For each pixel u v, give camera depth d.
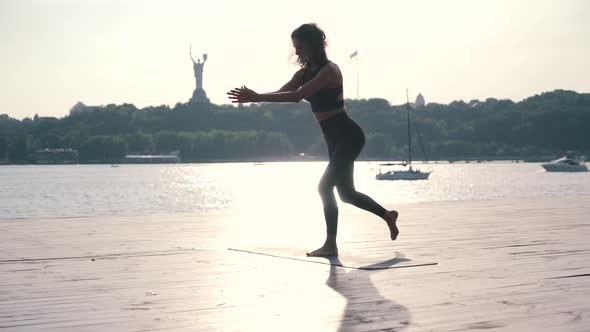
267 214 8.99
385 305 3.35
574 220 7.49
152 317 3.17
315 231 6.78
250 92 4.69
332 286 3.86
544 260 4.73
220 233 6.63
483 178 91.06
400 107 186.12
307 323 3.03
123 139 198.38
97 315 3.22
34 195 58.72
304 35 5.04
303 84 5.21
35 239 6.14
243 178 102.69
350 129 5.05
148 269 4.50
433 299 3.48
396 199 50.22
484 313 3.16
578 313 3.14
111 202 47.62
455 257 4.90
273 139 191.62
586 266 4.46
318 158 197.62
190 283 3.99
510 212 8.56
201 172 142.88
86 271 4.43
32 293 3.73
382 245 5.62
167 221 7.89
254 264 4.69
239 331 2.91
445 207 9.45
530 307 3.27
